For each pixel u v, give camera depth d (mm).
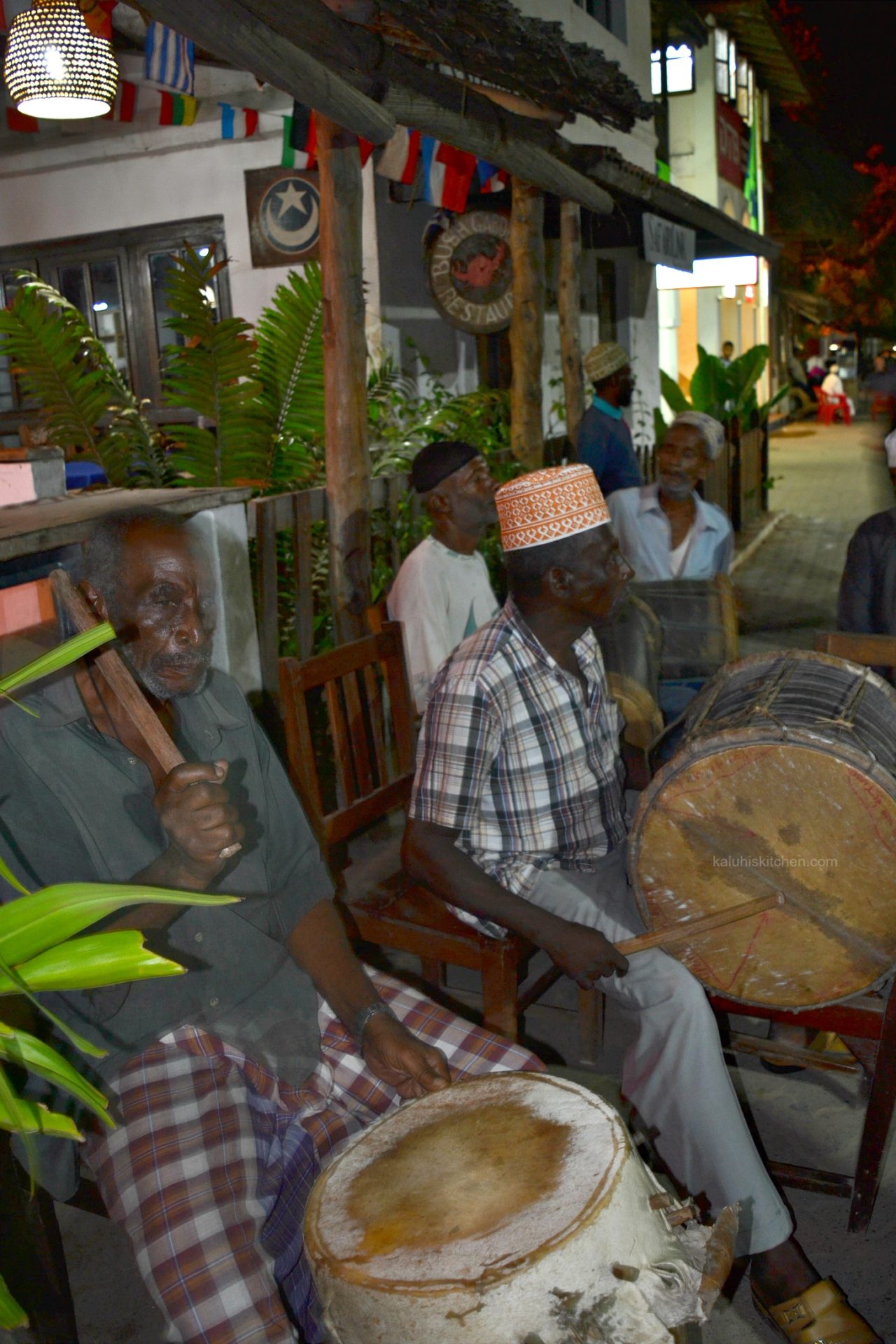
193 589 1842
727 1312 2205
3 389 7527
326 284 3951
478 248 6434
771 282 29781
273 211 6949
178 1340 1550
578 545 2307
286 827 2072
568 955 2191
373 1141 1640
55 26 3766
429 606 3357
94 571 1828
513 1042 2246
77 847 1774
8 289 7867
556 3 9172
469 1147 1587
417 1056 1876
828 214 29328
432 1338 1343
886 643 2723
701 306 19891
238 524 3086
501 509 2369
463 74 4328
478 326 6531
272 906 2033
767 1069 2982
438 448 3389
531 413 6535
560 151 5914
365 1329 1382
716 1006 2410
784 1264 2066
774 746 2092
